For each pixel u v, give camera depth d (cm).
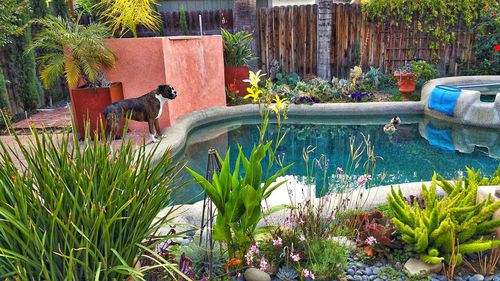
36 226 144
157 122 543
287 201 347
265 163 539
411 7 911
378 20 941
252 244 231
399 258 241
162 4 1200
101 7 830
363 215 272
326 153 579
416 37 942
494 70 907
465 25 917
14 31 585
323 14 902
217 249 240
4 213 135
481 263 237
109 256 158
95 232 147
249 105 800
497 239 246
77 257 146
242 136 680
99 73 559
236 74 855
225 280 217
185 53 685
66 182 162
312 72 1002
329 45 923
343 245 245
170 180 187
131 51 589
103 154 176
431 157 541
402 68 865
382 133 677
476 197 264
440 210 246
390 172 484
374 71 902
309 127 733
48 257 141
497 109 639
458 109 680
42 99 820
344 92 830
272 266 225
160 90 516
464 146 589
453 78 856
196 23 1059
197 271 226
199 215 300
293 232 243
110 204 154
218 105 799
